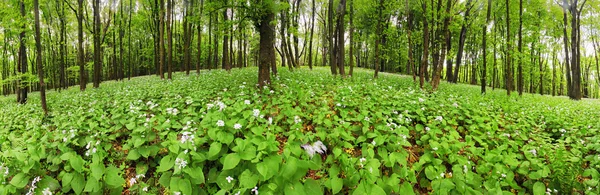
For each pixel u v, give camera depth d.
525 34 19.64
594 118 8.92
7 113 10.49
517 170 4.29
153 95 10.82
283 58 32.25
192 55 46.47
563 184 3.95
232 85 12.70
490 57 31.94
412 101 8.20
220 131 4.41
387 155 4.56
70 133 5.01
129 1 30.56
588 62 40.34
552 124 7.60
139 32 37.59
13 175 3.82
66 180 3.61
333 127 6.20
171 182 3.56
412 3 17.41
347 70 28.67
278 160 3.69
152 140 5.16
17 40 14.59
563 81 42.25
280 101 8.25
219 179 3.86
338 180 3.64
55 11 22.75
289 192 3.41
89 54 37.41
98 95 12.93
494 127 6.25
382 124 6.13
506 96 15.44
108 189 3.84
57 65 34.06
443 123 6.23
